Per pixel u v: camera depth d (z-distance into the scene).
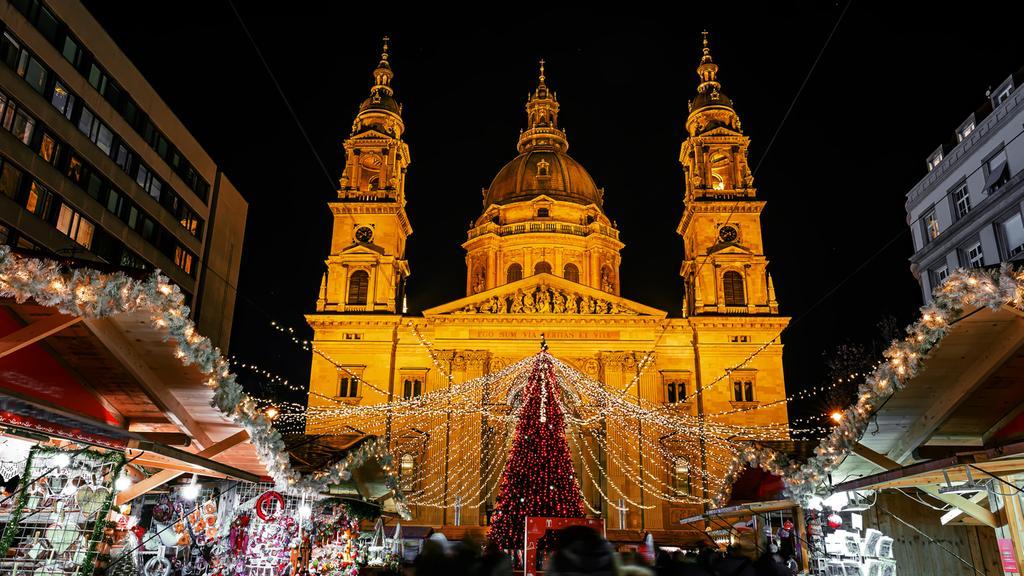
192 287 55.31
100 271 10.80
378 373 62.00
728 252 65.00
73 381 12.94
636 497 57.12
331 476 17.03
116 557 14.80
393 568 11.86
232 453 16.30
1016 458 10.64
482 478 59.75
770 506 18.91
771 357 61.75
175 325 11.81
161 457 13.80
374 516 24.00
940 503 17.83
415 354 63.19
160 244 50.66
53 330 10.87
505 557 9.14
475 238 79.50
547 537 22.06
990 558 17.28
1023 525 13.59
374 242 66.94
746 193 67.94
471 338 62.75
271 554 16.69
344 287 65.38
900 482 13.70
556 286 64.31
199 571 17.23
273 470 14.94
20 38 36.38
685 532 51.34
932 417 13.95
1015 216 34.75
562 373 57.91
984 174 37.78
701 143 70.06
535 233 77.56
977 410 14.02
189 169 55.31
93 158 42.78
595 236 78.88
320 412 57.00
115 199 45.09
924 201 43.59
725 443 23.75
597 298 64.00
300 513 17.47
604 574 7.66
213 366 13.11
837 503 17.72
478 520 56.84
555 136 89.44
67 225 40.41
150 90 49.28
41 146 38.22
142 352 12.62
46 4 38.28
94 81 42.88
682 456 59.06
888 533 18.27
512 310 63.66
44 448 10.88
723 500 24.12
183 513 17.12
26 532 12.17
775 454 17.70
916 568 17.77
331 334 63.28
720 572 10.67
